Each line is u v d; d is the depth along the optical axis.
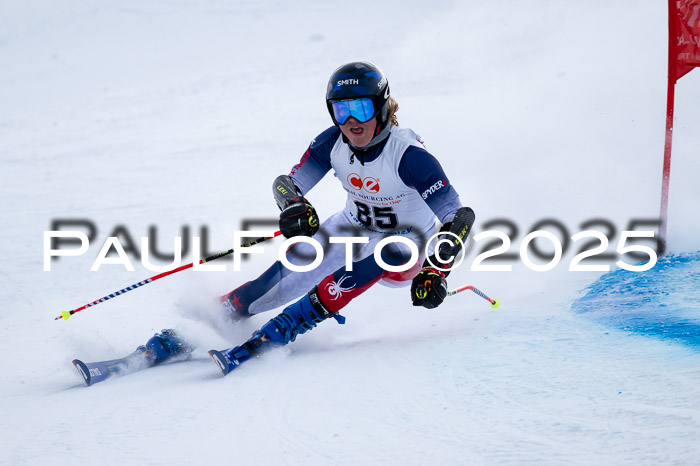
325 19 75.44
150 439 8.50
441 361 10.24
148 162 31.20
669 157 14.12
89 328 14.23
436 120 32.59
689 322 10.65
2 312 15.73
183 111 42.16
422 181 11.20
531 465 6.95
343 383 9.84
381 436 7.99
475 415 8.25
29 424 9.43
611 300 12.27
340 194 23.27
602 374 8.99
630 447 7.05
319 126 35.03
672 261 14.00
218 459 7.79
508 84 38.59
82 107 46.75
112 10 83.38
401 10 75.56
